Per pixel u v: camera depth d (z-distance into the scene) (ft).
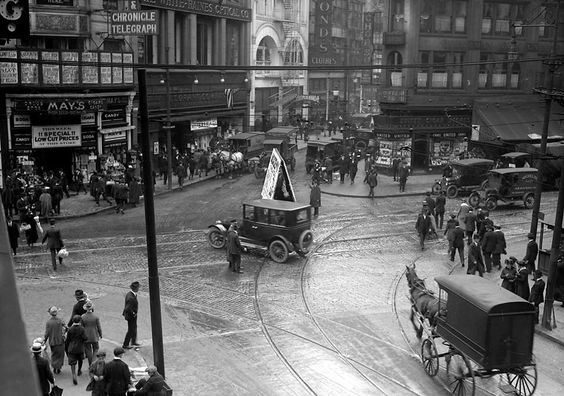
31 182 103.35
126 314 51.26
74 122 118.62
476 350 42.24
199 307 62.28
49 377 38.06
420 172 157.48
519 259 82.33
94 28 125.29
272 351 52.31
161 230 92.84
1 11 61.87
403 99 153.17
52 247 71.26
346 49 276.82
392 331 57.26
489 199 114.52
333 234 94.58
